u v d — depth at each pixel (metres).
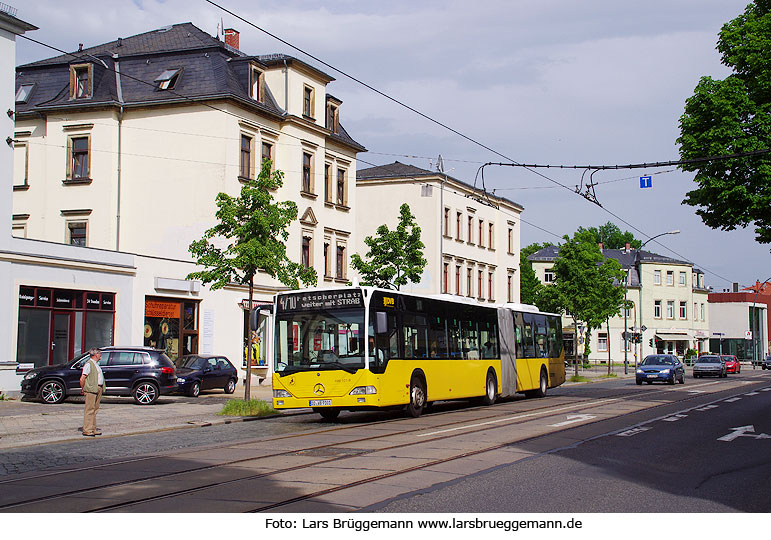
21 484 10.69
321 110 42.03
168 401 27.02
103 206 36.94
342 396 19.58
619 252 92.50
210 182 35.94
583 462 12.41
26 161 38.38
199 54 37.59
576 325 51.50
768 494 9.83
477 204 61.66
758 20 27.70
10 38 26.83
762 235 27.23
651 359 46.78
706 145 27.45
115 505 9.05
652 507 8.88
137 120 37.31
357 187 55.97
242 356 36.31
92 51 40.75
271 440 16.02
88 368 17.28
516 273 69.44
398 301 21.19
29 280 26.39
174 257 36.22
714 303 101.25
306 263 40.91
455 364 24.12
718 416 21.56
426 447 14.29
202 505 8.98
